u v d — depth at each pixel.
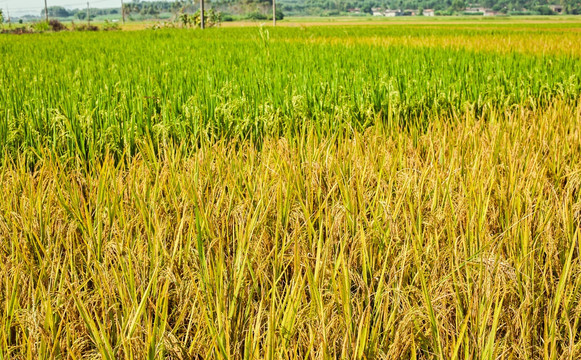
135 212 3.14
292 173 3.41
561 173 3.92
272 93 6.02
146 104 5.36
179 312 2.41
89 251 2.61
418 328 2.22
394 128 5.15
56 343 2.06
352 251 2.65
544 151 4.36
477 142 4.38
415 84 6.88
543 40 17.14
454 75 7.57
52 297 2.38
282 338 2.06
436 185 3.24
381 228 2.91
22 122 4.57
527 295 2.37
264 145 4.19
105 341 2.03
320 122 5.32
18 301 2.31
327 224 2.90
